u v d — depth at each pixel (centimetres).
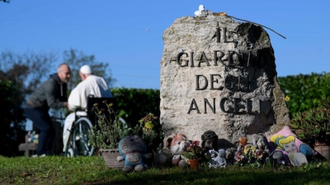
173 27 840
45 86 1264
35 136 1532
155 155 761
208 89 824
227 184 623
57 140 1462
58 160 966
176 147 764
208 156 751
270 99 854
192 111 827
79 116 1223
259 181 625
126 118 1769
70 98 1229
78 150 1212
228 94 821
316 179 615
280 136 793
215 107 821
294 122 858
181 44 835
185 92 830
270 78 859
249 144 781
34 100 1270
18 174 788
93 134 835
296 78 1711
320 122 836
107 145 777
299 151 777
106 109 1170
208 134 770
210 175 672
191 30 834
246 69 836
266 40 859
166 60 836
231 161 754
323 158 819
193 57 829
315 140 827
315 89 1644
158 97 1836
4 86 1741
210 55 825
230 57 824
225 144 818
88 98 1166
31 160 1003
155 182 661
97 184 686
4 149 1752
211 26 830
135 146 740
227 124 818
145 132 782
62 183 714
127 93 1773
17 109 1889
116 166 765
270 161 747
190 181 655
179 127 828
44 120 1268
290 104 1697
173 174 694
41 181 740
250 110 833
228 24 831
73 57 4728
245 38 838
